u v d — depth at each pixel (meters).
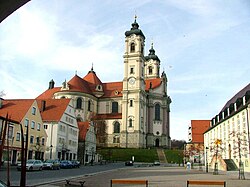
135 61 109.31
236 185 28.14
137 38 110.75
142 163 84.69
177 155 95.44
